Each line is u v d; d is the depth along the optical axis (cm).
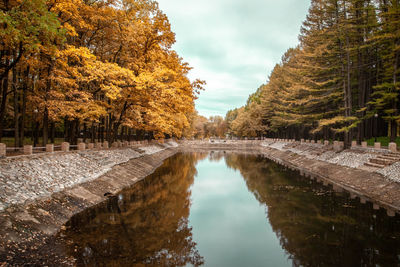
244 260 826
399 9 1989
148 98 2106
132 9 2091
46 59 1584
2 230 726
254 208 1438
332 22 2788
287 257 830
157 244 885
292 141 4906
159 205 1403
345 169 2127
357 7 2552
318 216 1241
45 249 749
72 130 2148
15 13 912
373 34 2566
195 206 1462
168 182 2102
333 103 3175
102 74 1700
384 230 1032
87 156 1786
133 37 2061
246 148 7338
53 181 1196
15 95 1655
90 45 2277
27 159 1210
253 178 2394
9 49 1373
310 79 3134
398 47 2052
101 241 872
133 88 1983
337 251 862
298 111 3756
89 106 1761
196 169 2991
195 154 5306
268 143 6588
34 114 2098
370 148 2188
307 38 3519
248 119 7375
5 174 985
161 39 2298
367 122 3247
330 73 3031
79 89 1956
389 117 2256
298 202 1502
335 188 1827
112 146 2597
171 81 2427
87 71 1622
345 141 2623
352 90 3053
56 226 935
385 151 1973
